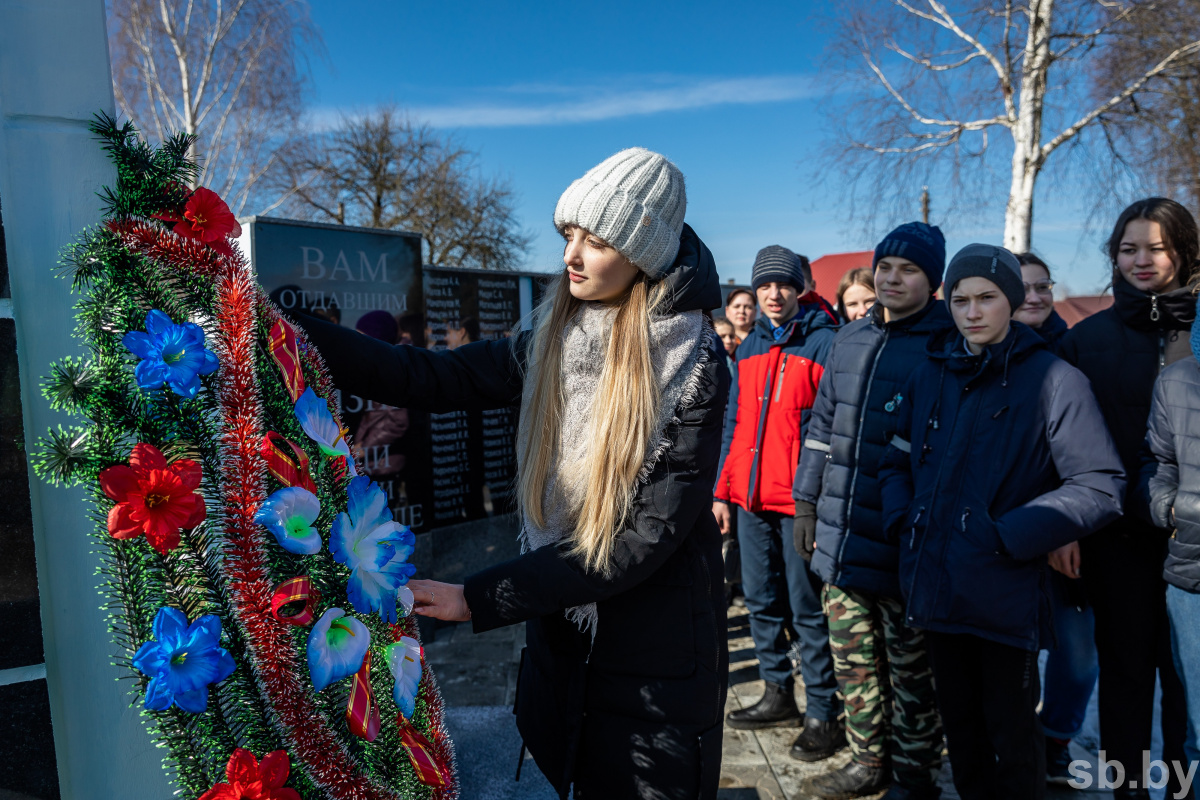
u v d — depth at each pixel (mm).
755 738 2736
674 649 1326
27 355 890
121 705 949
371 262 3477
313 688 894
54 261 900
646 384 1227
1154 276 2074
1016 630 1761
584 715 1364
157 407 826
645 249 1235
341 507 974
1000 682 1821
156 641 777
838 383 2350
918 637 2168
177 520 783
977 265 1827
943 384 1964
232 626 849
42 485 906
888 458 2133
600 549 1206
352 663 908
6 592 861
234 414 875
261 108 12609
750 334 3049
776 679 2822
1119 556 2020
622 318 1273
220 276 904
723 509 2979
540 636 1438
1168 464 1861
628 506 1225
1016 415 1819
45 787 892
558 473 1304
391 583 996
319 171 16484
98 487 794
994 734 1847
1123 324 2158
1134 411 2102
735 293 3922
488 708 2957
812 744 2582
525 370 1455
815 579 2592
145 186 857
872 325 2375
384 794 969
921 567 1883
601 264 1258
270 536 880
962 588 1796
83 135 913
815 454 2426
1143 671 2029
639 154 1277
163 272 861
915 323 2264
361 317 3455
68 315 908
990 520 1799
